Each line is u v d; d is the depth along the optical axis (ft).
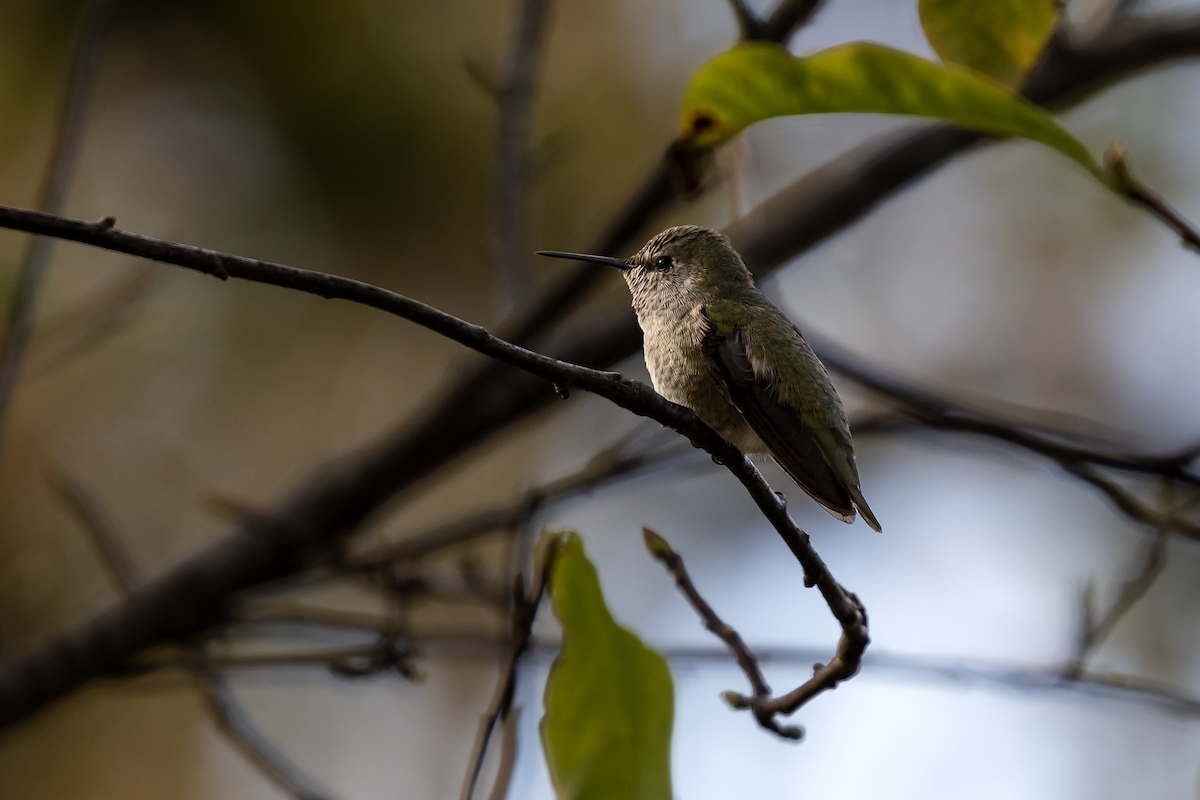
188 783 38.58
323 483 24.90
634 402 12.92
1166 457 20.63
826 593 14.26
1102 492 21.01
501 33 41.16
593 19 43.98
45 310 25.00
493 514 23.71
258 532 23.75
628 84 43.65
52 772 37.29
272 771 21.03
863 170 25.32
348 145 41.98
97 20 20.08
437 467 25.35
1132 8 24.88
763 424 19.81
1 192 38.19
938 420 22.03
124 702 38.73
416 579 23.50
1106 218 44.55
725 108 12.83
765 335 20.71
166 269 40.06
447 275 43.19
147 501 40.40
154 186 41.86
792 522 13.89
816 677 15.21
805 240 25.75
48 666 22.48
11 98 37.83
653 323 21.97
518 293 24.63
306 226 42.63
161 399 41.88
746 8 17.57
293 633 23.80
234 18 41.83
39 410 39.86
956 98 12.16
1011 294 45.88
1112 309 44.75
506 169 25.23
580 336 25.98
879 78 12.17
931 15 13.00
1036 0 12.62
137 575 24.94
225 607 23.54
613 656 12.99
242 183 42.50
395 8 41.19
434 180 42.06
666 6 43.62
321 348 44.27
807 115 12.78
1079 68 24.70
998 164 46.09
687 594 16.70
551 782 12.69
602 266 22.61
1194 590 37.42
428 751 42.24
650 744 12.85
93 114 41.55
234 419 42.75
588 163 42.78
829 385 20.85
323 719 42.06
